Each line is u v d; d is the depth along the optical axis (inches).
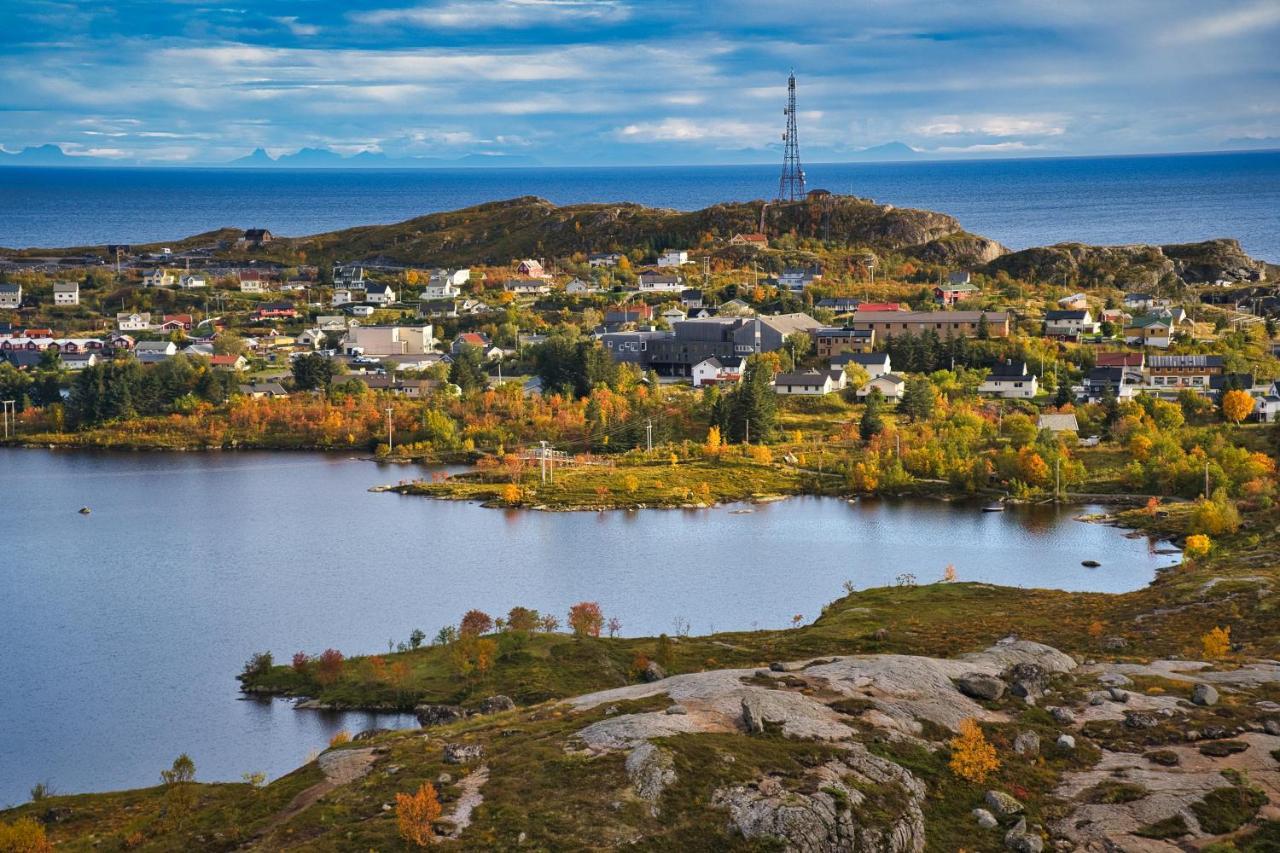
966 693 3946.9
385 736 3895.2
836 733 3452.3
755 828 2955.2
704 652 5241.1
